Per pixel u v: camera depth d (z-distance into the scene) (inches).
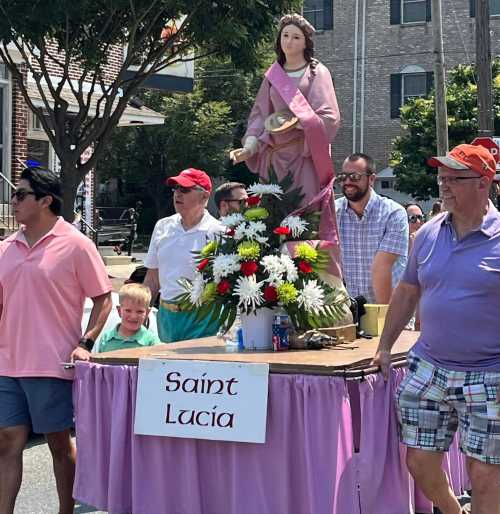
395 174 973.8
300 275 179.0
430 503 180.1
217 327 223.9
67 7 490.3
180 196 230.4
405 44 1160.8
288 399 156.2
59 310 181.3
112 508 170.4
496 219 153.8
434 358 156.2
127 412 169.6
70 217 542.0
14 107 687.7
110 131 559.2
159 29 557.0
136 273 262.1
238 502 161.3
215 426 160.2
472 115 916.6
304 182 190.5
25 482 230.1
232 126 1255.5
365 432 157.3
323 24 1205.1
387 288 238.8
